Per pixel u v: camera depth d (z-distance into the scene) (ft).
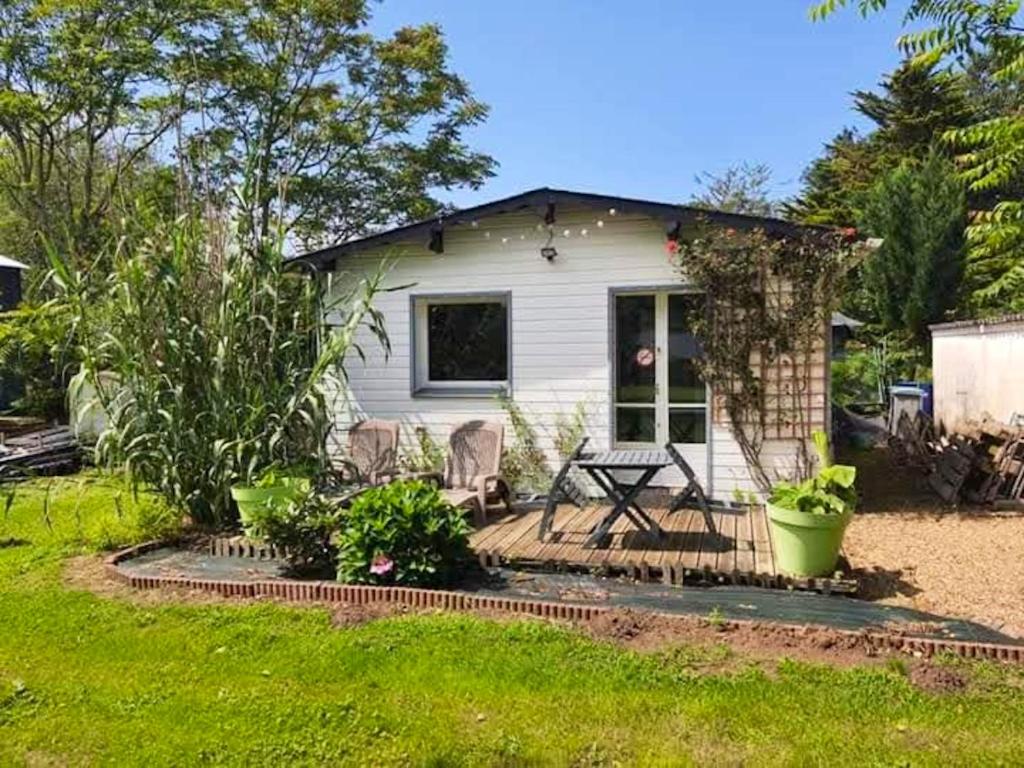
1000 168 11.68
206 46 48.91
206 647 12.82
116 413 19.57
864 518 22.41
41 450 31.86
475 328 28.04
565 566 16.65
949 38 10.58
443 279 27.81
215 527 20.34
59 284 20.06
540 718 10.22
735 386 24.47
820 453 20.52
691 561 16.35
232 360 20.22
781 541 15.58
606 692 10.90
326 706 10.65
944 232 60.23
